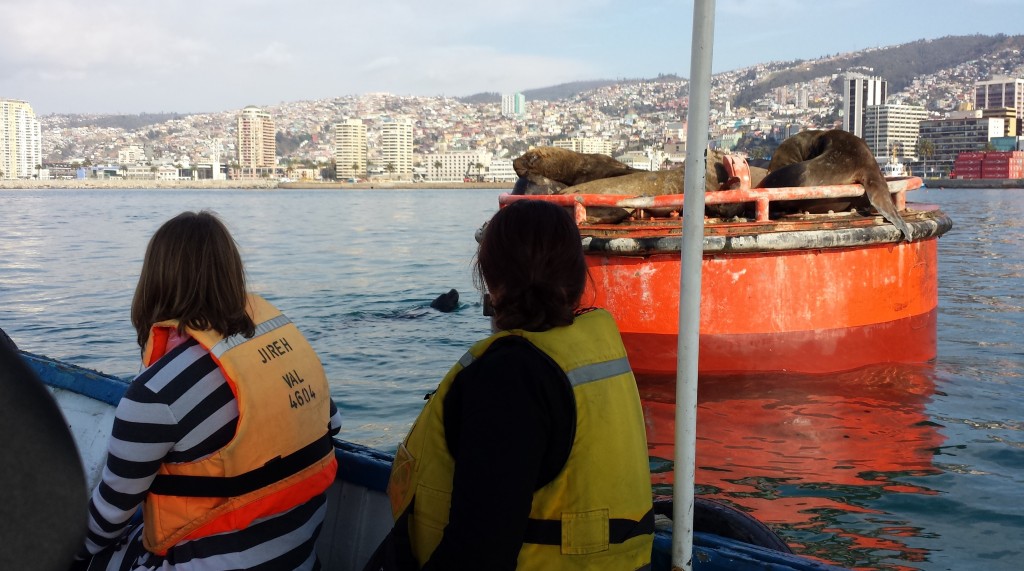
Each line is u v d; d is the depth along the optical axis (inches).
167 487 88.9
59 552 36.1
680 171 318.0
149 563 91.0
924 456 206.1
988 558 150.1
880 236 281.1
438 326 470.0
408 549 79.3
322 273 771.4
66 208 2805.1
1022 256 839.1
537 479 71.1
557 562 71.4
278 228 1596.9
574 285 77.0
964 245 995.3
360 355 386.9
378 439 254.5
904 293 295.3
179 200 4148.6
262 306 99.0
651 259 273.6
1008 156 5940.0
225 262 92.3
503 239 76.2
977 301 506.9
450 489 75.0
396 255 975.6
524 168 374.9
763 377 273.4
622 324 277.7
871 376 278.5
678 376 82.4
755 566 89.9
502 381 70.1
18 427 35.7
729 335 272.5
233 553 89.2
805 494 182.4
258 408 89.3
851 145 297.7
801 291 274.8
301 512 95.6
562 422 70.5
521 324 75.5
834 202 302.0
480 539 67.1
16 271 806.5
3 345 37.1
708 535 99.2
